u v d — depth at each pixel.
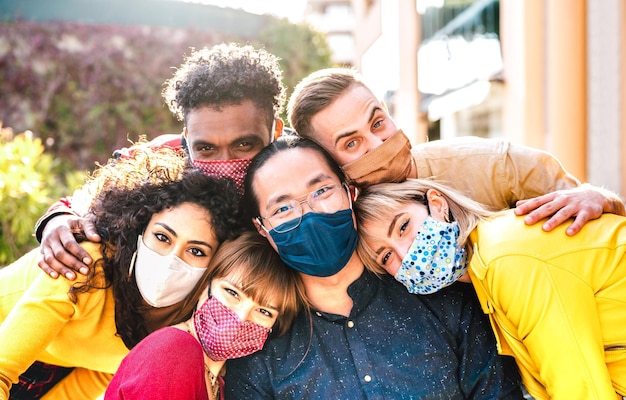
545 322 1.73
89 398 2.48
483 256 1.87
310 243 1.91
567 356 1.70
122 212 1.95
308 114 2.16
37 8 7.02
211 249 1.97
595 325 1.73
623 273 1.79
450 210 2.08
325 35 8.04
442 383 1.99
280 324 2.06
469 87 7.57
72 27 7.06
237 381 2.06
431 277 1.99
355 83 2.19
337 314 2.08
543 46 5.82
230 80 2.16
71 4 7.11
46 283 1.92
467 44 8.06
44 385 2.33
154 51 7.32
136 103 7.19
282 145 2.03
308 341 2.06
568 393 1.70
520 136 6.06
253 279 1.92
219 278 1.94
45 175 4.60
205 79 2.17
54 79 6.96
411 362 2.01
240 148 2.22
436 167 2.54
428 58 9.82
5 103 6.80
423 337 2.04
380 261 2.04
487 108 7.94
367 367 2.01
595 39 5.27
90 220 2.03
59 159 6.82
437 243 1.97
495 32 7.16
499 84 6.84
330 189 1.97
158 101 7.26
